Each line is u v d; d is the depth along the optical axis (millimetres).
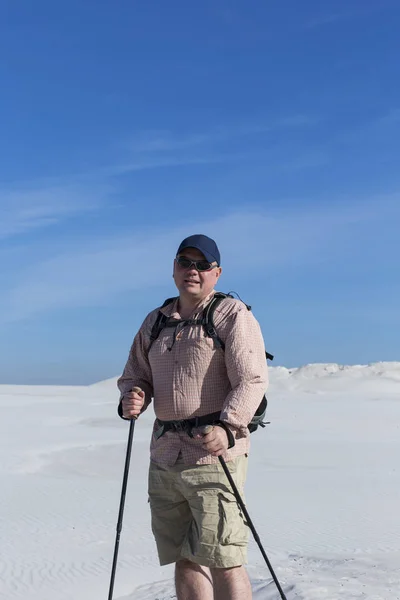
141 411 4250
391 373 93812
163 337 4102
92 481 22766
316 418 48906
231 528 3867
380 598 6562
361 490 21719
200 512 3891
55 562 12398
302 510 18125
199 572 4035
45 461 26484
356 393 83188
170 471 4016
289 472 25516
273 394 82125
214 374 3990
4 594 10492
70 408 55531
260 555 11609
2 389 86312
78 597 10219
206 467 3920
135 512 17422
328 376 93375
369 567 8180
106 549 13391
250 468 26531
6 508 17781
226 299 4098
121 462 27047
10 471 24141
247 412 3803
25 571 11805
